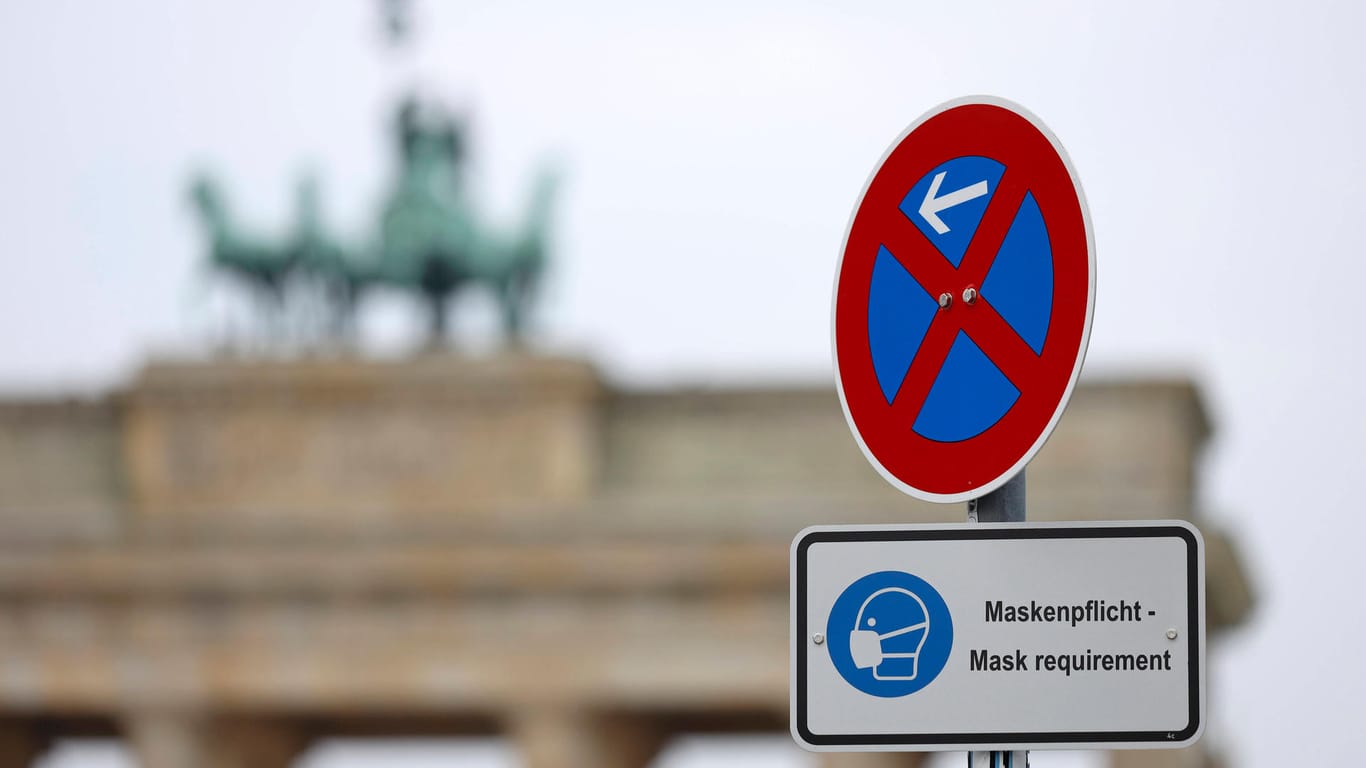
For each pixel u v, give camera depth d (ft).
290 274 244.01
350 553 235.40
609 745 237.66
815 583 33.17
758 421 235.40
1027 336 32.07
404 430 238.89
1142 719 32.53
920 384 33.32
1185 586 32.55
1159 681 32.53
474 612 235.40
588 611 233.55
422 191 244.01
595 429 236.84
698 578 230.68
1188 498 226.38
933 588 32.99
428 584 234.79
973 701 32.76
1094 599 32.65
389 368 238.07
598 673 232.94
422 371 237.66
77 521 237.66
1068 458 226.38
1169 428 225.76
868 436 34.09
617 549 231.50
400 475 238.48
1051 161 31.96
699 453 235.61
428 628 235.61
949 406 32.91
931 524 33.04
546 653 233.76
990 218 32.73
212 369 240.12
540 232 243.19
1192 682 32.50
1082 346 31.35
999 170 32.68
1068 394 31.45
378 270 244.22
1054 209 31.89
